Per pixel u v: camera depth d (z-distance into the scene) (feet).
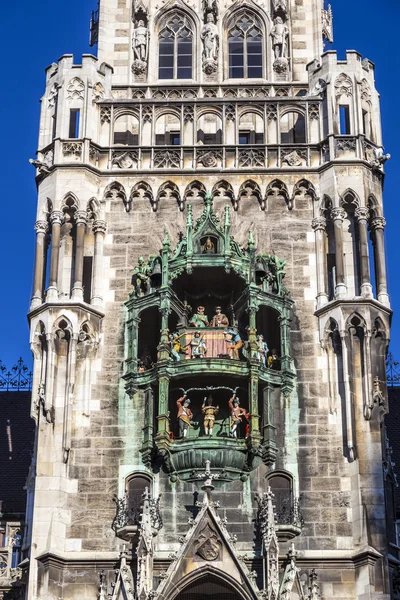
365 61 187.32
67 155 180.04
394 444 200.44
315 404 166.40
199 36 197.36
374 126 184.24
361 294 170.19
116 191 179.73
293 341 170.50
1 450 198.49
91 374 168.66
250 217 177.99
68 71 185.47
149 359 170.60
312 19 198.18
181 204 178.70
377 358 167.84
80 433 164.76
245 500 160.45
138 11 198.08
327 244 176.45
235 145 181.16
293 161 180.96
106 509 160.45
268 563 153.17
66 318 169.37
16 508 183.32
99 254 175.94
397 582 163.53
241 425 166.61
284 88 192.34
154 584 155.12
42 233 176.86
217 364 164.86
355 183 176.86
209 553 154.40
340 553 157.07
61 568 157.07
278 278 173.37
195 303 176.24
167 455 161.48
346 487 161.17
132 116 185.78
